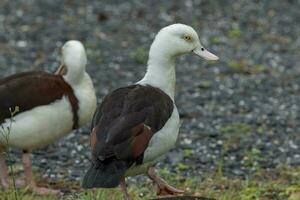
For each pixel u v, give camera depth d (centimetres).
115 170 899
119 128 916
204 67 1989
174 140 983
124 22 2320
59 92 1177
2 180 1205
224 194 1180
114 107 949
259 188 1218
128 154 910
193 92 1797
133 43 2156
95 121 949
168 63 1038
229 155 1398
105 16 2344
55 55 2030
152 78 1031
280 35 2262
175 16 2381
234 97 1767
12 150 1388
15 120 1159
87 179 890
